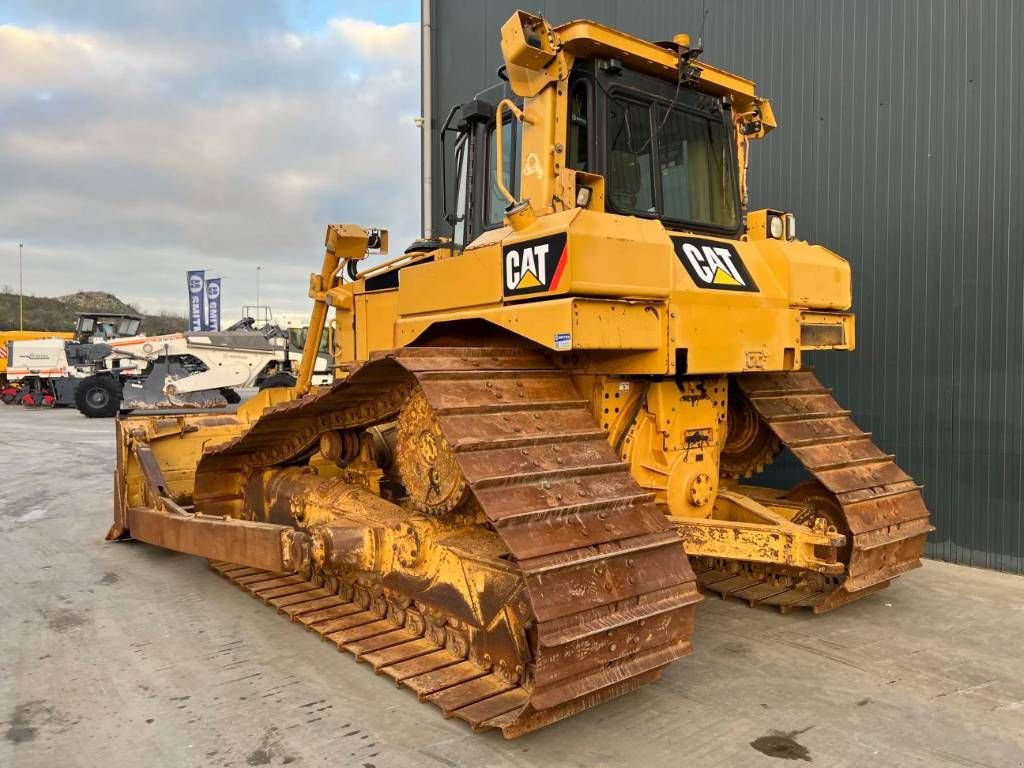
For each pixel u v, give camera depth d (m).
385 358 3.60
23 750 3.22
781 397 5.19
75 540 6.93
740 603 5.11
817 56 6.75
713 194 4.80
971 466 5.92
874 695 3.74
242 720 3.46
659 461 4.24
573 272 3.34
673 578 3.38
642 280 3.65
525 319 3.62
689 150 4.66
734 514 4.62
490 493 3.09
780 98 7.02
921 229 6.14
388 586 4.28
